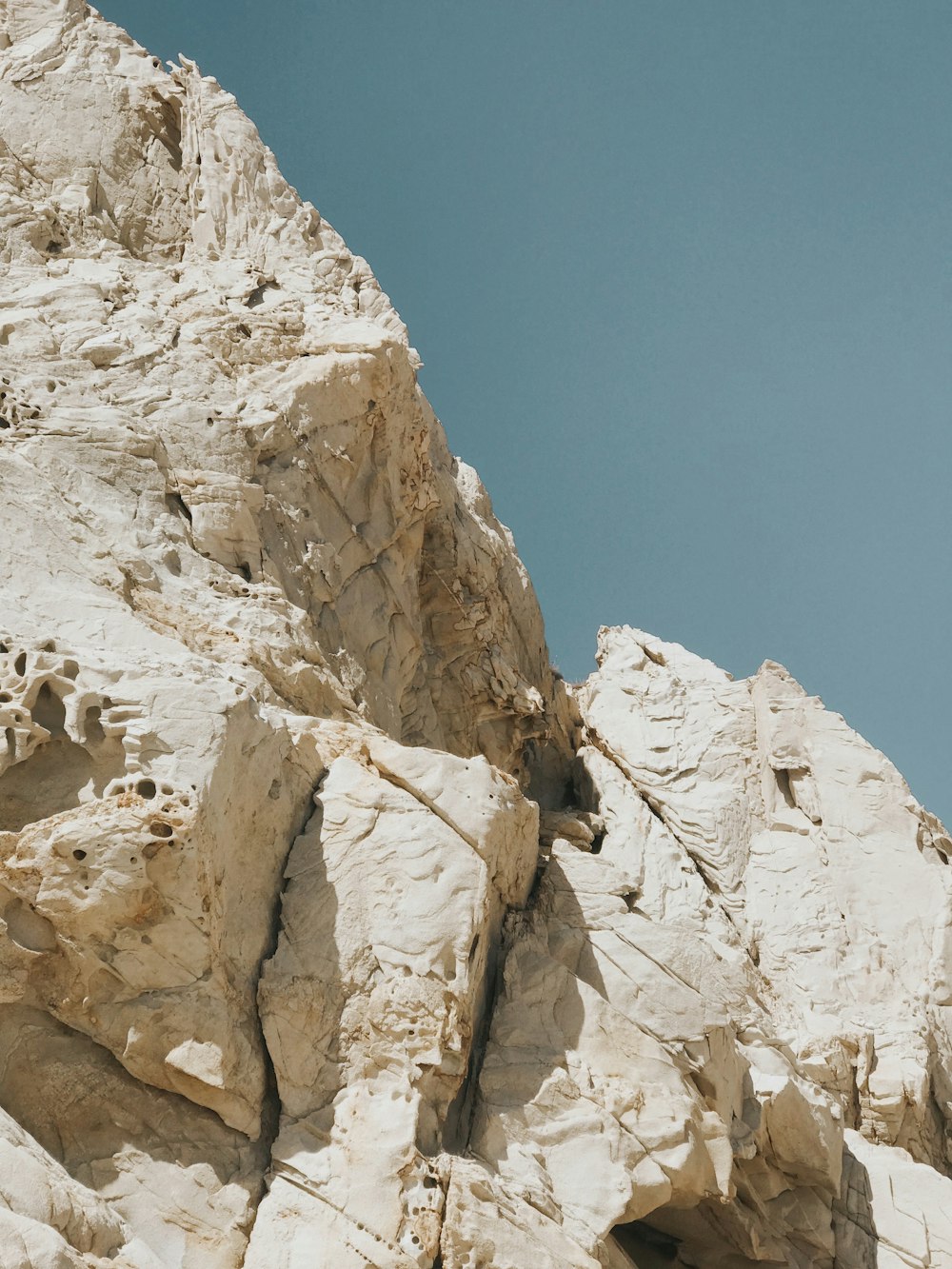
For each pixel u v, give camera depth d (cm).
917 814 2936
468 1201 1655
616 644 3319
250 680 2012
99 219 2780
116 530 2106
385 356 2544
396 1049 1728
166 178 2906
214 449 2330
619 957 2088
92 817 1603
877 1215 2241
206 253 2809
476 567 2923
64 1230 1433
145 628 1870
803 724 3042
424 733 2753
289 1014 1722
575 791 3047
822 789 2956
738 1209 2094
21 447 2120
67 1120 1616
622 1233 2180
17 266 2547
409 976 1770
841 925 2786
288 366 2511
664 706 3144
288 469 2425
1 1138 1474
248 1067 1670
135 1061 1627
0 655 1672
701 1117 1966
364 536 2556
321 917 1797
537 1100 1862
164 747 1666
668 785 3003
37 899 1592
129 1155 1612
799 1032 2530
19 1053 1614
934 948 2741
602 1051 1953
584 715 3194
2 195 2641
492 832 1959
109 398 2300
